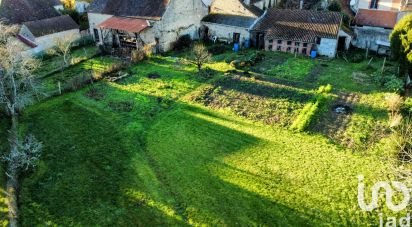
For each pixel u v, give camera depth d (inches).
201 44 1711.4
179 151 911.7
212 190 775.7
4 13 1765.5
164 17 1600.6
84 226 690.2
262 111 1101.7
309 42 1553.9
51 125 1033.5
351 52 1615.4
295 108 1116.5
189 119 1062.4
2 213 717.9
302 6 2092.8
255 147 919.7
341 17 1615.4
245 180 800.9
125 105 1147.3
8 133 999.6
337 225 681.0
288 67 1456.7
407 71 1214.3
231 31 1756.9
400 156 836.0
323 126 1013.2
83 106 1144.2
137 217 709.9
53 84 1333.7
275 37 1617.9
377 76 1306.6
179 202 746.2
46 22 1738.4
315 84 1290.6
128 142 952.3
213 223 692.7
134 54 1505.9
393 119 978.1
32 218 709.9
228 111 1104.2
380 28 1699.1
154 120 1061.1
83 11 2289.6
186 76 1373.0
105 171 839.1
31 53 1621.6
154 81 1326.3
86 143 947.3
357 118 1052.5
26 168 834.2
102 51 1649.9
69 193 773.3
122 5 1759.4
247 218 701.9
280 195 754.8
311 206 724.7
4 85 1096.2
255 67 1461.6
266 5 2030.0
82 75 1362.0
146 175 825.5
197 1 1765.5
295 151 898.7
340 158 869.2
